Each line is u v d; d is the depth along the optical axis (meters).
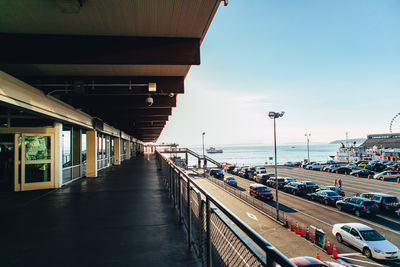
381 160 57.91
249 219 18.11
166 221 4.80
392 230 15.14
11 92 6.25
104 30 5.29
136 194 7.48
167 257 3.28
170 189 6.96
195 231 3.76
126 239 3.94
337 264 9.77
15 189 8.90
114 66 7.03
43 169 9.41
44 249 3.64
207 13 4.79
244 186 33.09
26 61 5.25
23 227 4.68
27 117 9.38
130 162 23.56
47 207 6.25
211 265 2.47
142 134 38.94
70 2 4.10
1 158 9.24
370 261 11.31
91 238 4.02
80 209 5.92
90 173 13.15
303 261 8.82
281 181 30.41
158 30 5.39
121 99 10.38
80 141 12.76
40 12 4.50
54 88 7.82
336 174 44.16
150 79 8.08
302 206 21.59
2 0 4.11
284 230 15.54
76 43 5.43
